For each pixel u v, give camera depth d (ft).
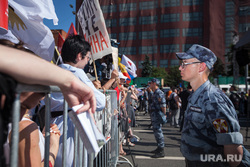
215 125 4.34
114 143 9.59
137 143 18.78
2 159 1.47
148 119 35.32
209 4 131.85
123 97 13.43
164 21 146.41
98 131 2.69
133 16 150.10
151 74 142.61
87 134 2.40
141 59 149.69
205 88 4.85
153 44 147.84
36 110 5.50
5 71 1.57
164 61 146.82
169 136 21.80
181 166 12.82
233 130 4.21
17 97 1.81
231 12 122.52
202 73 5.15
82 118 2.44
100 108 5.40
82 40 5.74
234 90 30.60
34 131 2.97
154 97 15.03
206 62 5.12
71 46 5.52
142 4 149.07
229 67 92.68
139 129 25.68
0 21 5.80
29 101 2.54
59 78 2.08
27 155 2.76
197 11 140.56
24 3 7.78
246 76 27.63
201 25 138.72
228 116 4.22
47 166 3.33
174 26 143.84
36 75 1.79
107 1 152.05
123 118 13.37
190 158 4.88
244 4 22.44
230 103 4.54
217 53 127.03
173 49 144.25
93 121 2.65
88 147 2.48
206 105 4.54
